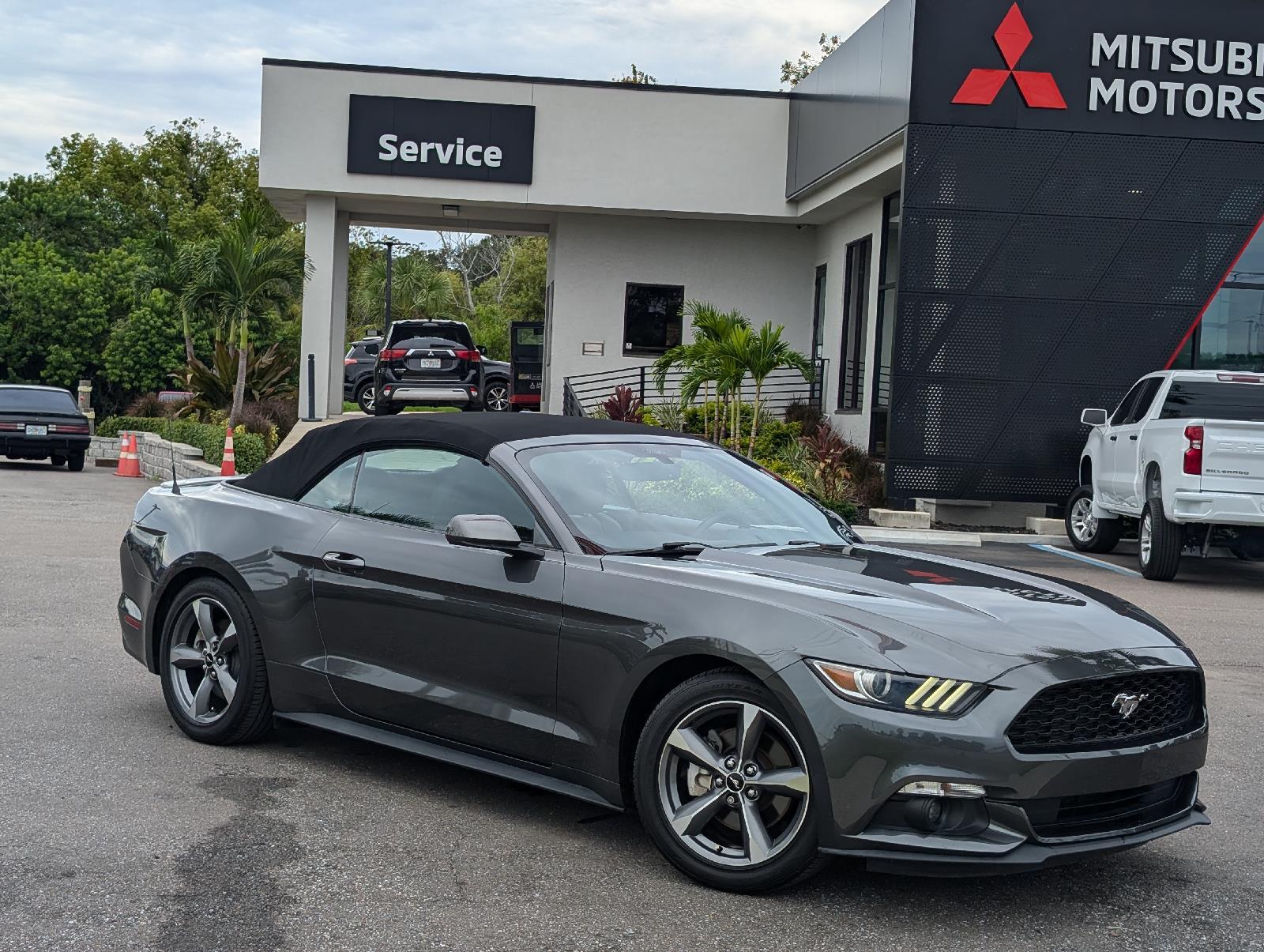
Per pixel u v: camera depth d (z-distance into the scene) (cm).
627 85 2397
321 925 381
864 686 388
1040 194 1767
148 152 6738
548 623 459
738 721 415
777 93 2406
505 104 2384
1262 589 1327
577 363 2525
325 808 495
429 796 516
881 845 386
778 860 404
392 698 507
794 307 2541
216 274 2409
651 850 459
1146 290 1777
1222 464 1283
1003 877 443
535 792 527
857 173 2036
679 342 2536
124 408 4559
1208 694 769
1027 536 1758
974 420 1784
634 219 2519
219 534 575
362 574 518
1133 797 416
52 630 820
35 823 464
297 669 543
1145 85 1762
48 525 1428
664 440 564
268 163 2370
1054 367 1781
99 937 367
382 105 2375
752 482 561
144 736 588
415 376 2569
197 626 589
